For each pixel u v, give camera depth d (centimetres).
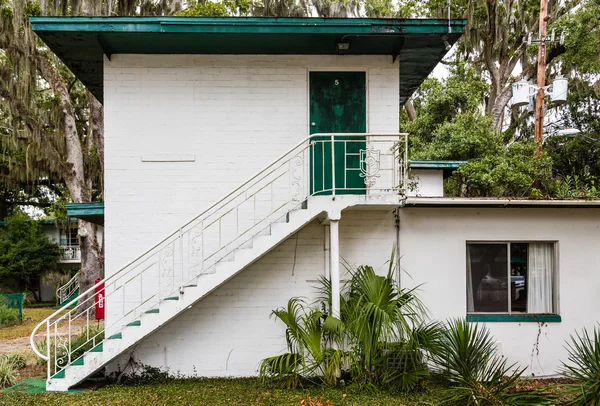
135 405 772
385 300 877
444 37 960
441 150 1814
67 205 1016
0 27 1817
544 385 901
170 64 1010
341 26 925
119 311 965
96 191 2862
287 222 881
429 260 992
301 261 991
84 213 1021
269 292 983
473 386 723
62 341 1224
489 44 2292
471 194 1791
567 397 680
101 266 2202
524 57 2359
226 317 974
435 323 919
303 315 974
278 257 988
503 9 2195
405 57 1077
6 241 2652
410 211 996
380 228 996
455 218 999
